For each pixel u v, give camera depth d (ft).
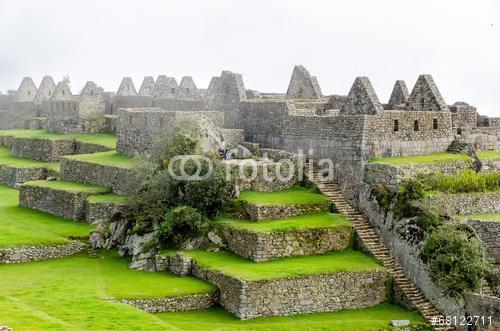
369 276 174.91
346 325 159.12
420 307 170.09
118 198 231.30
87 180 254.06
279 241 179.01
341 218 193.06
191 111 245.65
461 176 194.80
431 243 170.50
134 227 199.93
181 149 206.08
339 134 206.28
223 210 196.44
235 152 222.69
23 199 258.16
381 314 169.68
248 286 161.48
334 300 170.60
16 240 204.95
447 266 166.81
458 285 164.76
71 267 193.88
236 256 182.09
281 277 165.17
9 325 130.82
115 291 166.61
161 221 195.42
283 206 192.34
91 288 169.68
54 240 207.21
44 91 418.72
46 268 192.95
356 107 211.61
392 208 185.98
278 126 231.09
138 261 190.19
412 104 227.20
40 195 250.57
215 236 188.24
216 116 245.65
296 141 222.69
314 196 201.77
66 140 316.60
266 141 236.63
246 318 160.97
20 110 417.69
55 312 148.97
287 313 165.27
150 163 209.46
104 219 225.35
